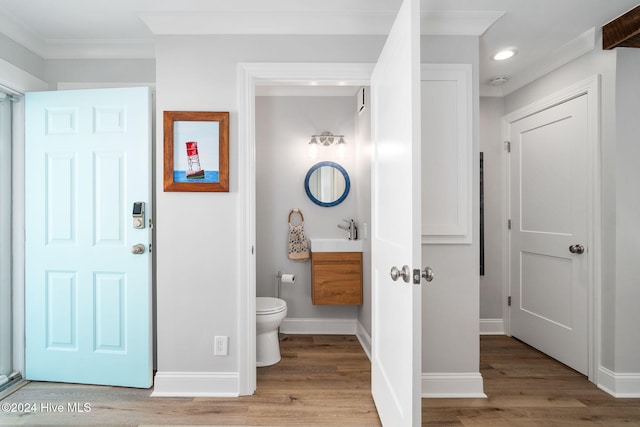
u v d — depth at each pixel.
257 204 3.32
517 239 3.05
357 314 3.28
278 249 3.33
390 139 1.66
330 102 3.32
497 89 3.19
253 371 2.16
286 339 3.13
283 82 2.21
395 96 1.55
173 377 2.12
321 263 3.00
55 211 2.23
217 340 2.12
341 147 3.33
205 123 2.10
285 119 3.33
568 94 2.45
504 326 3.21
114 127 2.18
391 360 1.63
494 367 2.52
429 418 1.88
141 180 2.17
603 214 2.19
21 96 2.27
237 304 2.13
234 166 2.13
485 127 3.21
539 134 2.78
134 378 2.18
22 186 2.28
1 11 2.01
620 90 2.09
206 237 2.13
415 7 1.30
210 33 2.12
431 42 2.12
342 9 2.01
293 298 3.32
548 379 2.33
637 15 1.91
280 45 2.14
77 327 2.22
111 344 2.20
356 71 2.15
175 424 1.82
